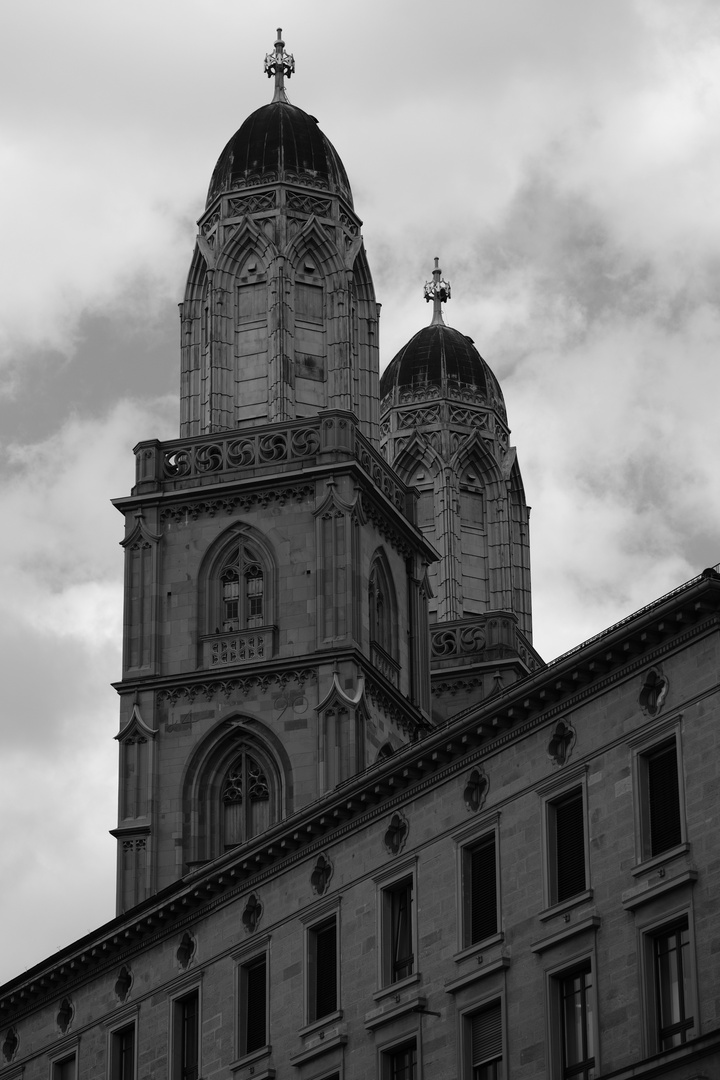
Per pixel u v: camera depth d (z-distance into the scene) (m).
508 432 126.50
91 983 87.75
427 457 123.38
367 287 105.75
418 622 103.75
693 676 64.69
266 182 105.00
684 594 64.69
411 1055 71.69
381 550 101.38
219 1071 79.06
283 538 98.56
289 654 96.81
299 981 76.69
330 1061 74.19
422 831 73.12
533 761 69.50
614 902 65.38
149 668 97.81
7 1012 92.06
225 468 100.12
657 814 65.06
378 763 75.25
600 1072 64.31
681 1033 62.69
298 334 103.25
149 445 101.00
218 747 96.50
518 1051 67.19
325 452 99.06
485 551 122.56
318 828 77.25
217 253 104.50
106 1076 85.19
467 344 127.56
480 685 113.94
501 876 69.56
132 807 96.00
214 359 103.00
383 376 127.62
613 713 67.06
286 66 110.94
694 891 63.00
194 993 82.06
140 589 99.25
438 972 70.88
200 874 82.06
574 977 66.56
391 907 74.06
